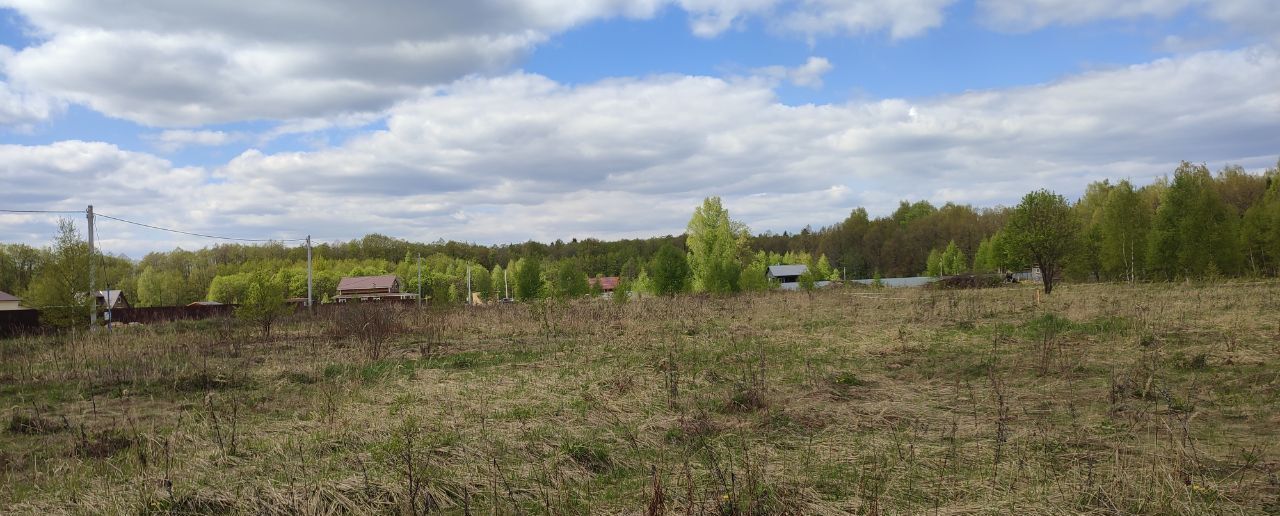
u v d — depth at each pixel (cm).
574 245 11775
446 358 1332
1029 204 2892
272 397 961
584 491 512
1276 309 1585
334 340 1722
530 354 1341
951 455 570
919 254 8625
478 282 7688
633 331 1650
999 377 934
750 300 2602
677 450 612
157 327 2222
